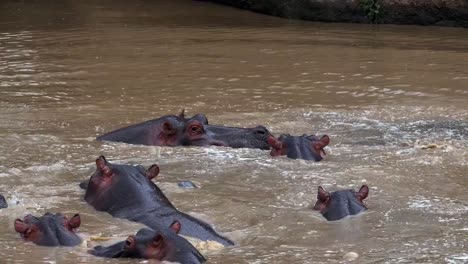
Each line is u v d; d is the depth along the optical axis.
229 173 33.84
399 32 78.00
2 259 24.14
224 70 58.22
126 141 38.81
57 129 41.00
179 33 76.31
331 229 27.19
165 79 54.88
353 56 64.25
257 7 92.00
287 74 56.84
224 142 38.47
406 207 29.52
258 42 71.19
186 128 38.62
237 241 26.03
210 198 30.44
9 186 31.58
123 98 48.88
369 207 29.45
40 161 35.22
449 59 63.03
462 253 24.92
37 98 48.66
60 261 24.02
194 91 51.03
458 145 38.56
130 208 28.44
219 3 99.12
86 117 43.75
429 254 24.83
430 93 50.88
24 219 26.55
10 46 68.88
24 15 90.12
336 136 40.38
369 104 47.72
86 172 33.62
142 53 65.38
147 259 24.09
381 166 34.94
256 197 30.67
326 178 33.09
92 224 27.52
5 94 49.69
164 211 27.98
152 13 91.38
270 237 26.36
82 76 55.81
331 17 84.94
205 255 24.58
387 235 26.56
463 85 53.31
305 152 36.22
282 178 33.12
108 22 84.19
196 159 35.97
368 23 83.62
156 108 46.19
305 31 78.19
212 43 70.44
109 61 61.69
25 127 41.31
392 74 57.00
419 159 36.03
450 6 81.00
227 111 45.53
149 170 30.59
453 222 27.91
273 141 36.50
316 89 51.91
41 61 61.62
